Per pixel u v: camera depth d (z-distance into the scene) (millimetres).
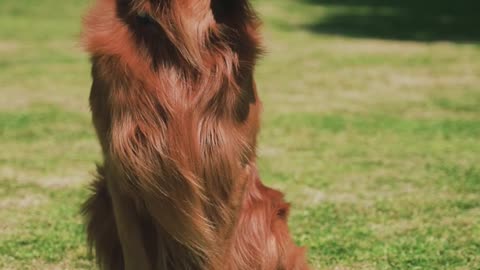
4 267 5258
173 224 3762
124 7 3760
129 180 3684
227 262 4008
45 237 5863
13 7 25875
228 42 3791
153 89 3633
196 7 3705
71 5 26516
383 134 10031
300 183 7605
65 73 15055
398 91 13406
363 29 22641
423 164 8391
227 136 3779
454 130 10227
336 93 13234
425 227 6141
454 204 6805
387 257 5445
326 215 6504
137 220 3863
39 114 11227
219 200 3863
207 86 3730
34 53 17688
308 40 20344
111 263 4324
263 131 10227
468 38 20609
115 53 3633
